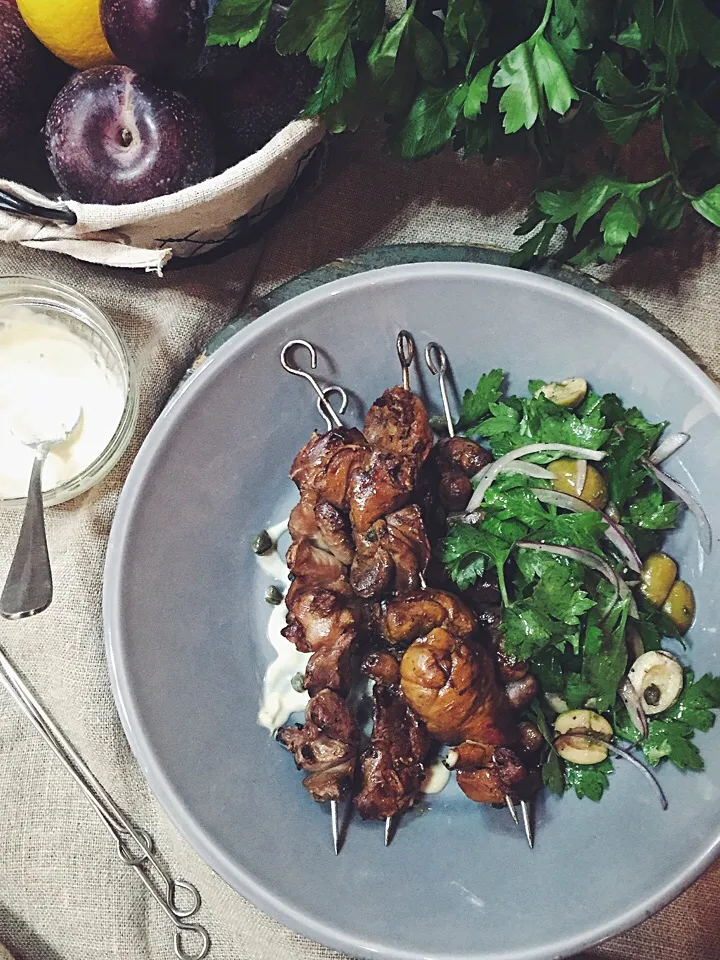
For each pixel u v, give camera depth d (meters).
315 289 0.49
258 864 0.48
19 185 0.45
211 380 0.49
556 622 0.46
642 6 0.41
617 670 0.47
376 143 0.53
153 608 0.49
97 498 0.52
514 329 0.50
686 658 0.49
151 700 0.49
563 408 0.49
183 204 0.45
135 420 0.51
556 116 0.47
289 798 0.49
